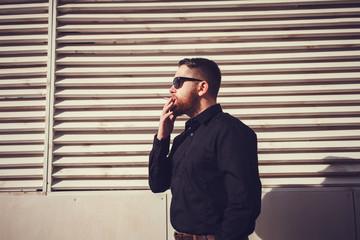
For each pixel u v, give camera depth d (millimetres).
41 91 2021
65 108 1998
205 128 1242
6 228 1884
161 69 1997
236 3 2014
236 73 1982
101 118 1979
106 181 1943
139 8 2035
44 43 2072
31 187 1940
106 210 1888
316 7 2004
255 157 1149
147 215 1881
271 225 1845
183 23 2027
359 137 1890
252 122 1934
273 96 1958
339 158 1878
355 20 1947
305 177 1896
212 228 1124
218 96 1972
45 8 2057
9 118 1987
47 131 1953
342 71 1958
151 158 1420
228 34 2000
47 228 1881
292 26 1982
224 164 1062
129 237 1866
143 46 2021
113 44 2039
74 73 2006
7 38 2051
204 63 1344
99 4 2045
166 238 1861
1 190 1933
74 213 1887
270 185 1879
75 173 1937
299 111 1924
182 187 1199
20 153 1974
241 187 999
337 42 1959
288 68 1958
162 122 1392
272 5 2010
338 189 1854
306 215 1840
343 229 1815
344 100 1905
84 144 1970
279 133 1933
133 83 1988
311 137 1903
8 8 2055
